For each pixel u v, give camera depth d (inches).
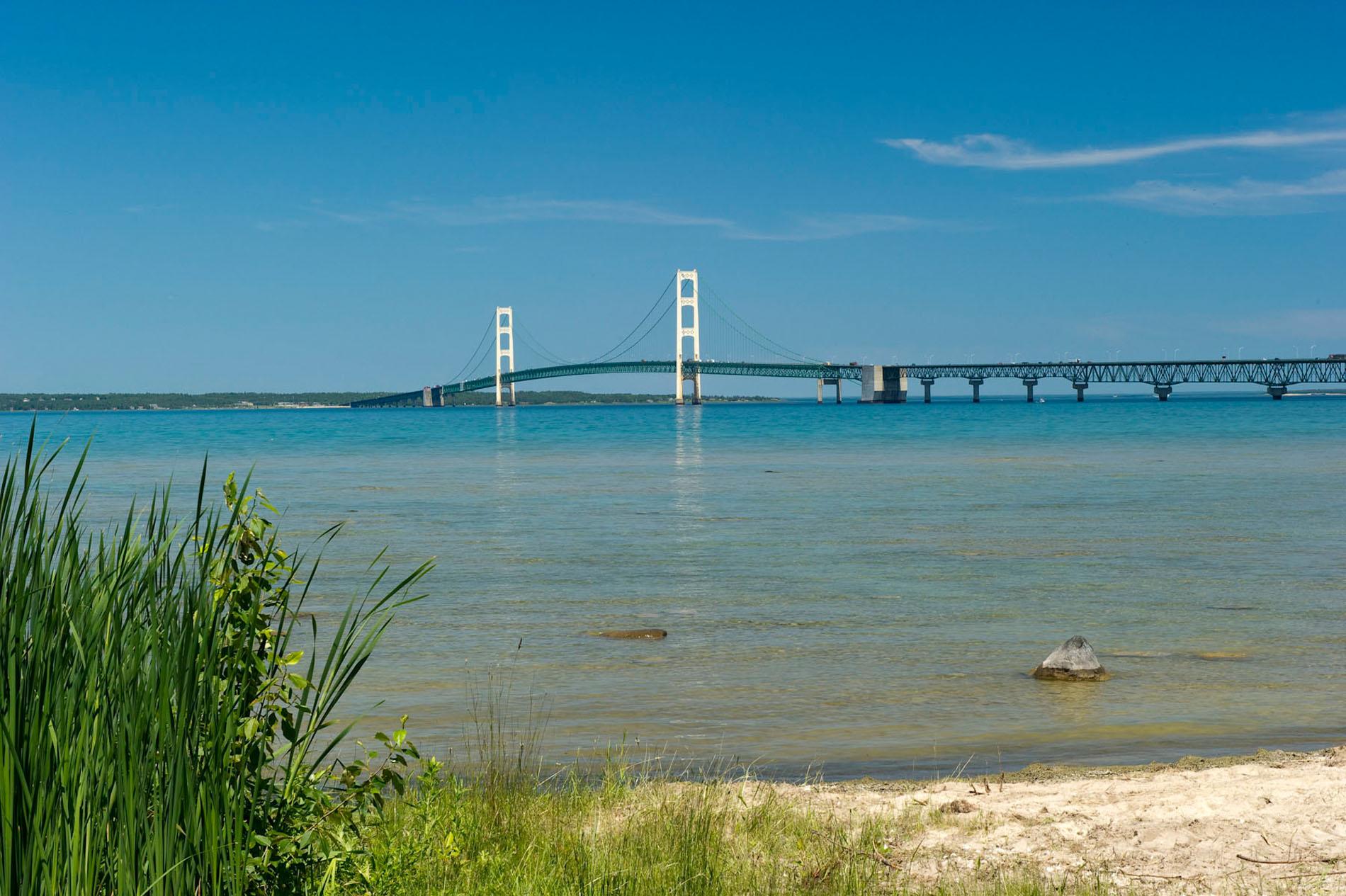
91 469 1950.1
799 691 422.9
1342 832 246.5
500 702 405.1
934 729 370.0
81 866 139.7
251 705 169.5
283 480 1694.1
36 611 145.6
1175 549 850.8
